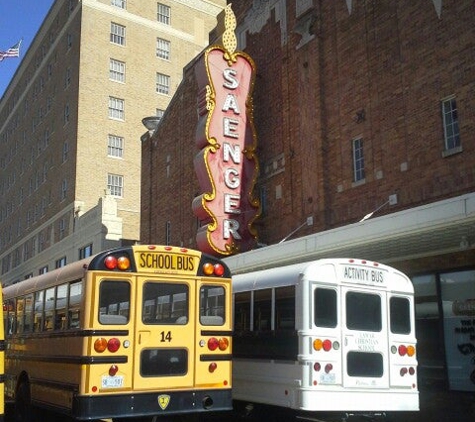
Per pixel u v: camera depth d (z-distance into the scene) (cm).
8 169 6028
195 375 956
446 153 1391
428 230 1104
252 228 1920
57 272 1072
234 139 1948
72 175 4094
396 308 1068
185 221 2562
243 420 1235
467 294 1305
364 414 1028
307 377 946
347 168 1681
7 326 1312
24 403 1160
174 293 966
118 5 4562
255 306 1098
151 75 4609
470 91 1352
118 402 885
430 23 1473
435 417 1270
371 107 1623
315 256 1417
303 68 1878
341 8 1769
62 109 4491
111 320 904
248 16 2231
